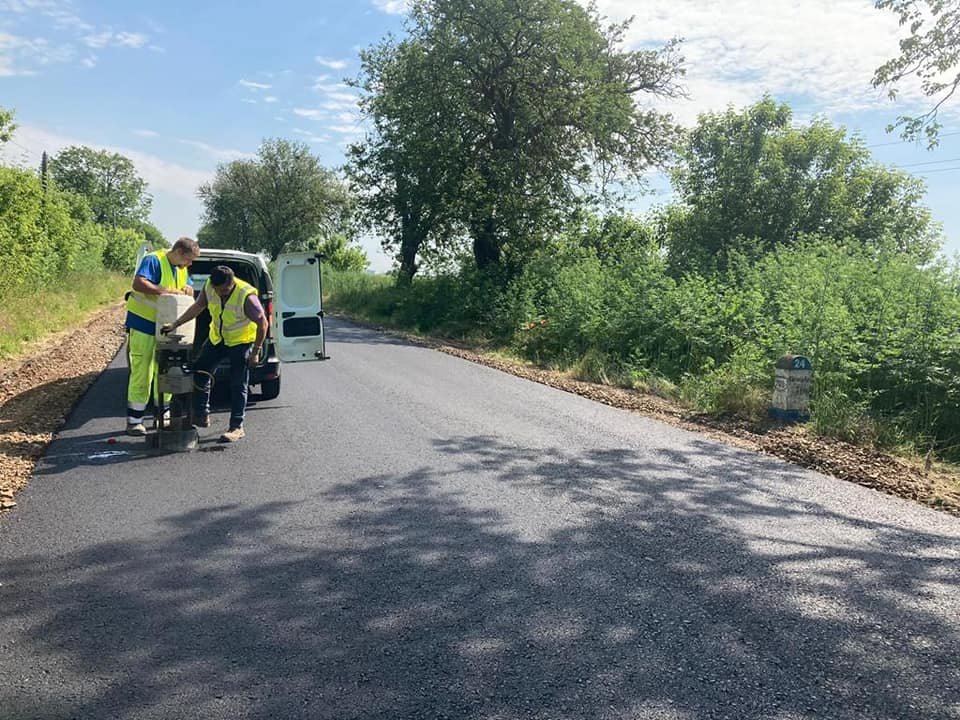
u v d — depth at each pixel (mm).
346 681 2902
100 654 3086
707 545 4527
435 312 25016
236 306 6980
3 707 2689
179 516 4867
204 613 3477
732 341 12273
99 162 103250
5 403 8430
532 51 24969
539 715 2684
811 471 6629
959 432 8250
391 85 27297
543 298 20438
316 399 9547
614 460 6723
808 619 3535
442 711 2701
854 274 11898
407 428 7855
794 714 2721
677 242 25953
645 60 27250
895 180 27359
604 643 3246
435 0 25109
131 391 7047
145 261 7039
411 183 27156
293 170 70062
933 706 2797
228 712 2684
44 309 17516
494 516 4988
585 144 26906
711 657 3143
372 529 4684
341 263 55625
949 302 9906
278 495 5371
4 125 18234
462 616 3486
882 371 9352
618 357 13617
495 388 11188
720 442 7820
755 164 25641
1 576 3877
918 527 5051
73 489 5426
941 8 8961
